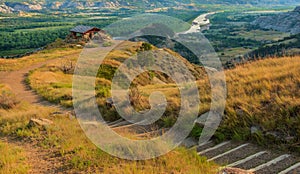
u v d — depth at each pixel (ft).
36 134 29.09
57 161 22.18
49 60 137.28
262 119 26.16
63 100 54.70
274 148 23.32
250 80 36.45
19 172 20.15
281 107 26.76
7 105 51.24
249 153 23.09
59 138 27.50
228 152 23.77
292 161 21.03
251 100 30.09
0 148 25.50
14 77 97.19
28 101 59.41
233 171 17.75
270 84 32.58
